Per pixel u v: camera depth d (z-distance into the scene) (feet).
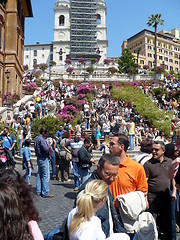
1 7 88.33
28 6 113.09
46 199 24.07
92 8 301.63
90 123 72.43
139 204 10.44
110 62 268.82
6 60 92.12
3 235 5.07
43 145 24.36
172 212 14.33
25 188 7.25
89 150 24.22
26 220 6.21
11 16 93.45
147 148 16.89
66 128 39.27
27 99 89.86
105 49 322.34
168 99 134.31
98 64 255.29
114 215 9.75
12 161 31.94
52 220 18.38
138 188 11.92
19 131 50.08
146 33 368.89
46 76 181.57
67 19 325.62
